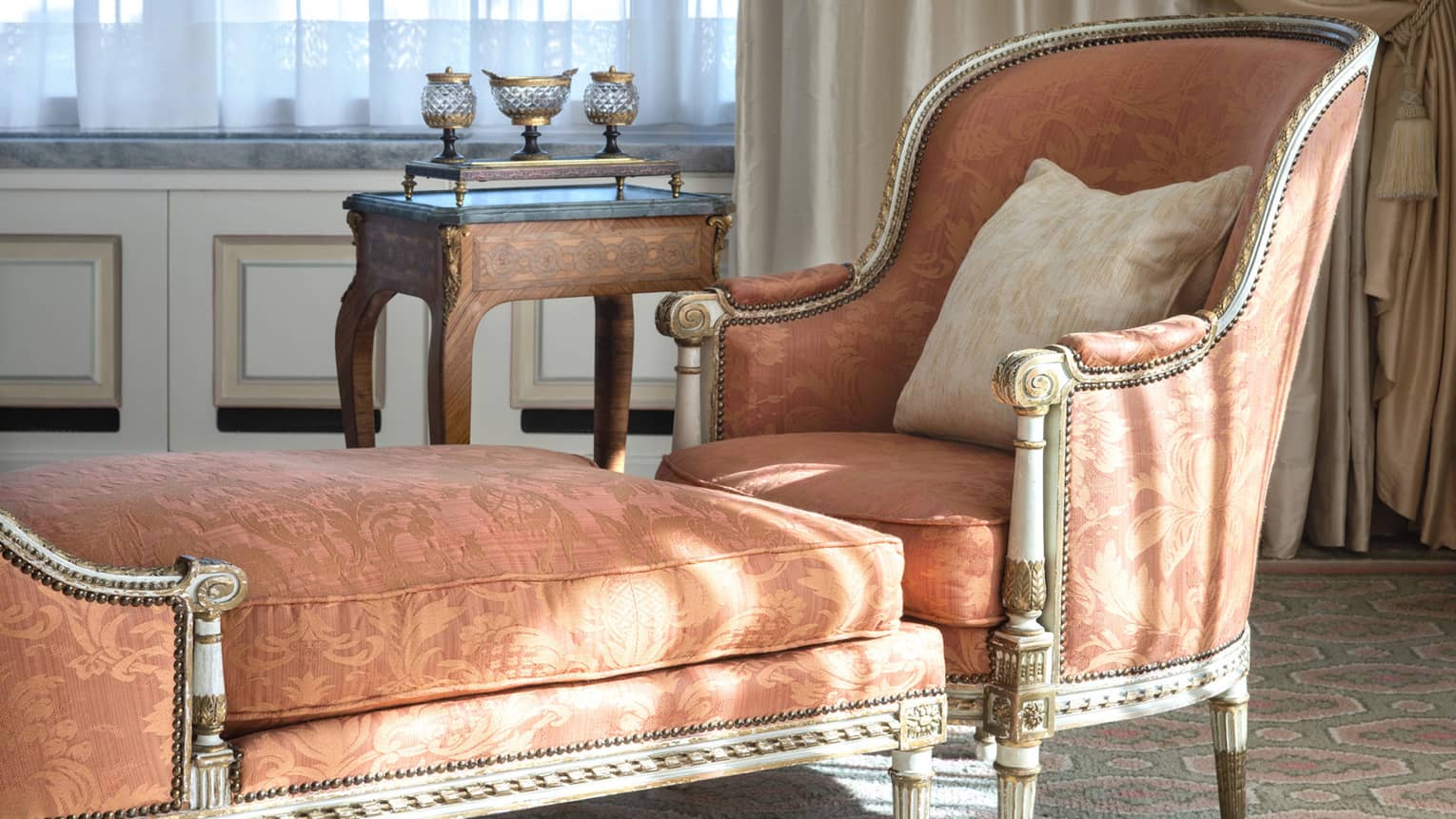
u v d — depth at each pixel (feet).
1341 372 11.52
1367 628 10.08
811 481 6.68
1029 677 6.05
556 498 5.64
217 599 4.65
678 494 5.90
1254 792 7.44
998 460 6.84
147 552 4.98
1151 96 7.94
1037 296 7.07
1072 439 6.03
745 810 7.23
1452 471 11.68
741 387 8.00
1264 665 9.34
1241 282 6.48
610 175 9.46
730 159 12.05
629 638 5.32
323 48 11.95
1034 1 11.51
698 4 12.03
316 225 12.06
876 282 8.41
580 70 12.10
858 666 5.73
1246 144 7.37
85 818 4.52
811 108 11.53
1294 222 6.63
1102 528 6.15
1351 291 11.51
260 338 12.23
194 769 4.67
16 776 4.41
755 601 5.53
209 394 12.27
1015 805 6.12
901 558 5.88
